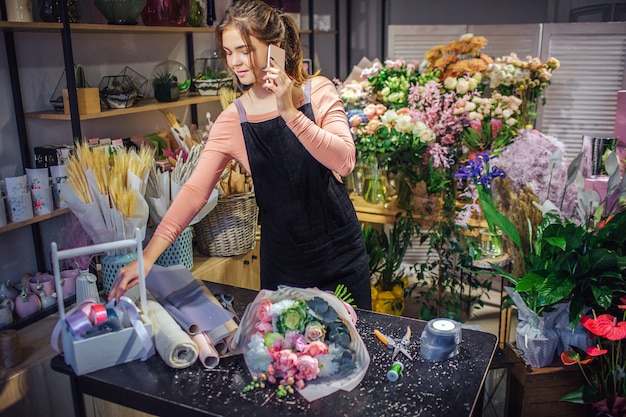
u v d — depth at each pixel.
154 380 1.47
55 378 2.23
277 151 2.00
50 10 2.45
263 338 1.51
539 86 3.83
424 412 1.33
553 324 2.32
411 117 3.14
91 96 2.58
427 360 1.54
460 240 3.12
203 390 1.42
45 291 2.51
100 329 1.54
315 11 4.99
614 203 2.31
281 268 2.21
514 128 3.46
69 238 2.63
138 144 3.00
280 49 1.71
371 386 1.43
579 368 2.31
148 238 2.55
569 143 4.59
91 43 2.93
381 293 3.58
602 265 2.11
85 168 2.25
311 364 1.42
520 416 2.36
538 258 2.23
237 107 2.02
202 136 3.05
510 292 2.38
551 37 4.40
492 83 3.59
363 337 1.65
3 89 2.54
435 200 3.20
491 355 1.57
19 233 2.67
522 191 2.54
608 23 4.27
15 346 2.14
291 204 2.07
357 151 3.20
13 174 2.63
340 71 5.40
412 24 5.22
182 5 2.99
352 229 2.19
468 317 3.84
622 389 2.19
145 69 3.29
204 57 3.38
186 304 1.66
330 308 1.55
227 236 2.83
